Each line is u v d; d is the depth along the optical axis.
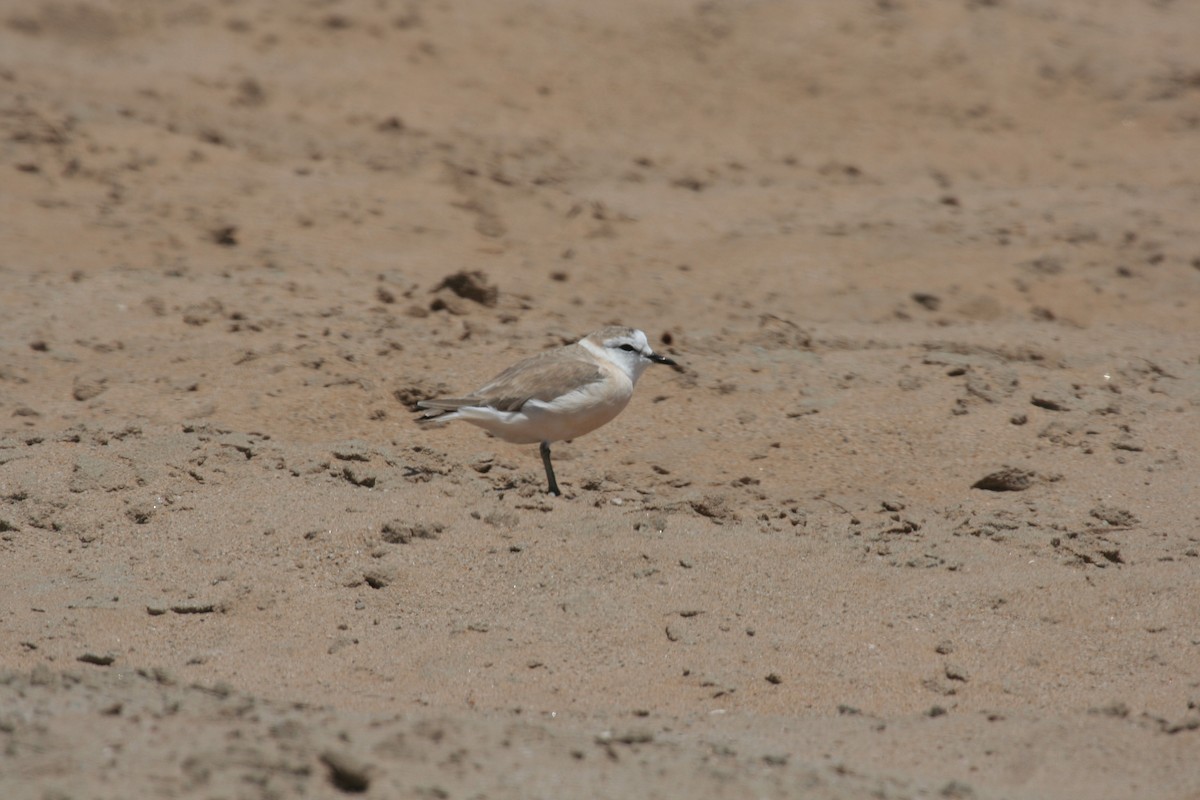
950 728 8.74
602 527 11.80
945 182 27.67
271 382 14.72
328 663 9.73
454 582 10.94
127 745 6.98
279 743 7.06
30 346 15.64
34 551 11.36
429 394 14.66
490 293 18.48
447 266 20.53
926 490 13.11
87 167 23.06
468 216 23.12
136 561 11.22
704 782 7.16
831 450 13.85
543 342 16.44
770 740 8.45
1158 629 10.24
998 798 7.59
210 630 10.22
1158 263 21.98
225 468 12.68
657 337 17.36
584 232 23.03
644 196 25.59
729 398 15.02
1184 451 13.98
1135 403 15.33
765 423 14.43
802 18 36.28
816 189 26.80
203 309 17.03
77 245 20.00
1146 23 38.12
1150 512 12.54
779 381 15.46
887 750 8.36
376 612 10.54
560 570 11.12
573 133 29.77
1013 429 14.34
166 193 22.52
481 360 15.61
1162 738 8.55
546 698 9.20
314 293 18.19
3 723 7.26
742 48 34.78
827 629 10.27
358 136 27.38
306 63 31.14
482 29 34.03
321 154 25.70
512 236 22.50
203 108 27.66
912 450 13.86
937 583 10.98
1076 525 12.27
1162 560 11.42
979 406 14.91
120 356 15.50
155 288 18.00
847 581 11.02
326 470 12.75
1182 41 36.75
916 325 19.08
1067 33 36.91
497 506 12.20
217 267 19.48
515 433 12.45
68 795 6.37
